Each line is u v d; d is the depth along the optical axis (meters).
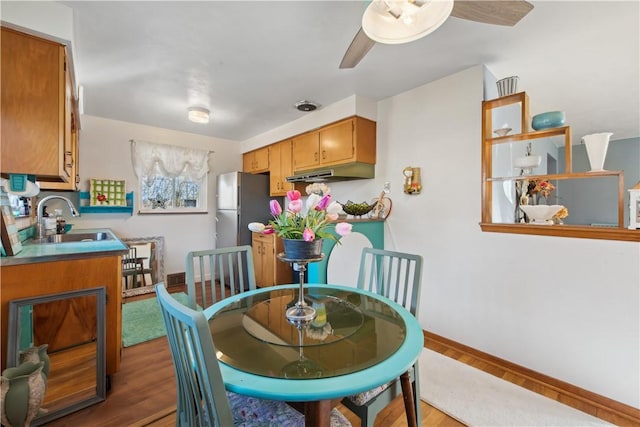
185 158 4.18
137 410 1.64
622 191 1.64
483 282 2.21
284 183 3.84
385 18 1.25
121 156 3.73
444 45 1.94
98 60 2.12
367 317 1.28
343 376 0.85
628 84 2.64
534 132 1.91
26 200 2.58
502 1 1.18
